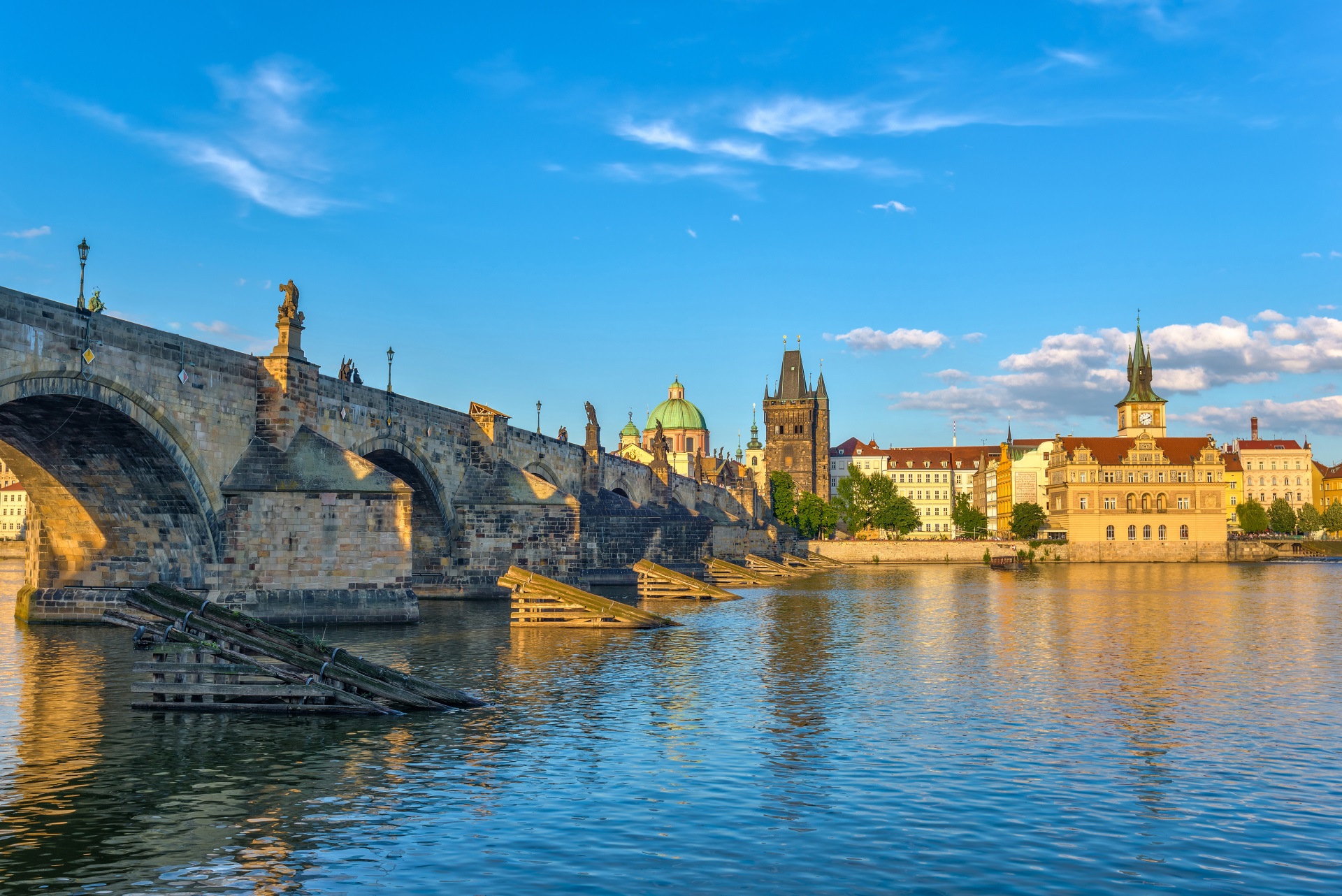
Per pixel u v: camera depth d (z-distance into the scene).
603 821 21.34
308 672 32.41
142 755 26.56
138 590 33.44
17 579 111.56
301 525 54.59
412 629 55.09
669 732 30.09
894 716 32.75
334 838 20.27
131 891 17.64
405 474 74.25
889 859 19.12
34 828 20.86
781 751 27.62
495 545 79.25
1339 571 161.38
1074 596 95.62
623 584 104.44
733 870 18.53
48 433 48.25
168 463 50.12
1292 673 42.66
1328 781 24.69
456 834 20.52
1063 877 18.28
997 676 41.72
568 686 38.25
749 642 53.69
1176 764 26.39
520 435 89.06
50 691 35.31
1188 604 85.00
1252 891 17.70
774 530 189.00
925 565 197.75
